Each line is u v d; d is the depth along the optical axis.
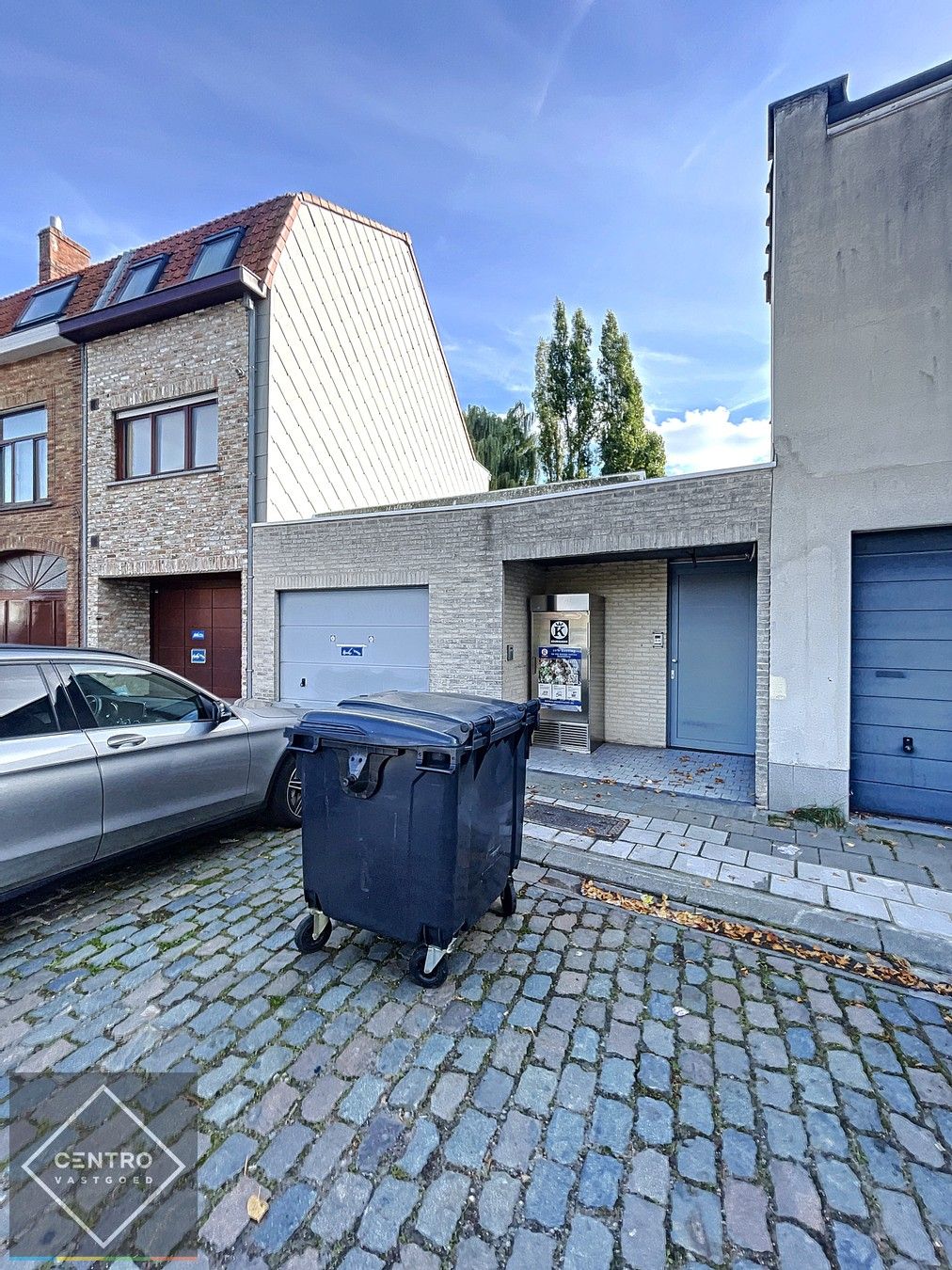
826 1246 1.57
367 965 2.88
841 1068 2.24
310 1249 1.56
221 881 3.79
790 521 5.10
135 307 9.27
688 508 5.60
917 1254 1.55
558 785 5.92
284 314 9.09
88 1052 2.28
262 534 8.55
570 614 7.32
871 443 4.84
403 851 2.65
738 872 3.91
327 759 2.81
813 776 4.99
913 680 4.92
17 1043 2.32
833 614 4.95
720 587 7.25
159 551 9.43
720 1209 1.67
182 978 2.75
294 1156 1.84
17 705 3.20
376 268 11.70
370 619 7.82
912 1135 1.93
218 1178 1.76
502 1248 1.56
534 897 3.63
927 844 4.41
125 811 3.53
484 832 2.91
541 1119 1.99
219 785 4.12
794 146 5.13
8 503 10.95
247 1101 2.05
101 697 3.60
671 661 7.52
